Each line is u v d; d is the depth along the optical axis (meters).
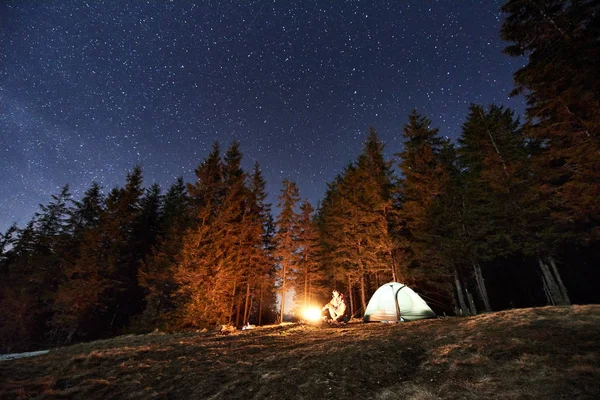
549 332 6.28
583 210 13.09
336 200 29.53
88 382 6.80
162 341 11.64
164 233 31.39
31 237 32.91
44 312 28.34
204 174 23.81
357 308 30.33
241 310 32.12
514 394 4.09
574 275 20.06
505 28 12.24
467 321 9.20
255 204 30.05
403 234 22.61
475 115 20.69
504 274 23.20
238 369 7.06
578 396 3.73
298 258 28.91
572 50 10.86
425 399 4.52
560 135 13.30
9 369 7.81
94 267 25.53
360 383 5.61
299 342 9.52
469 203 18.92
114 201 29.03
